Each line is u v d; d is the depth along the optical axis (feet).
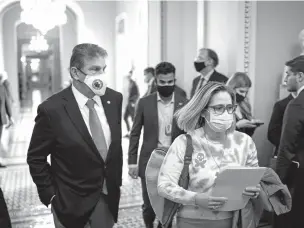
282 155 7.98
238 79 10.19
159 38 18.71
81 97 6.71
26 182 17.31
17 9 31.94
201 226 5.74
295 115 7.77
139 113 10.27
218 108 5.65
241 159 5.86
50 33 33.78
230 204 5.49
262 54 12.66
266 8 12.55
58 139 6.41
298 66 8.40
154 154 6.19
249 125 9.55
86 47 6.50
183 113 5.98
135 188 16.15
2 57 32.01
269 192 5.93
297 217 8.14
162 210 6.12
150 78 19.79
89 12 33.81
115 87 33.94
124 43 30.73
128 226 11.71
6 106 23.75
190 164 5.76
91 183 6.52
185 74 17.84
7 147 24.09
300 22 13.03
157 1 18.83
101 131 6.73
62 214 6.43
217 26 14.42
